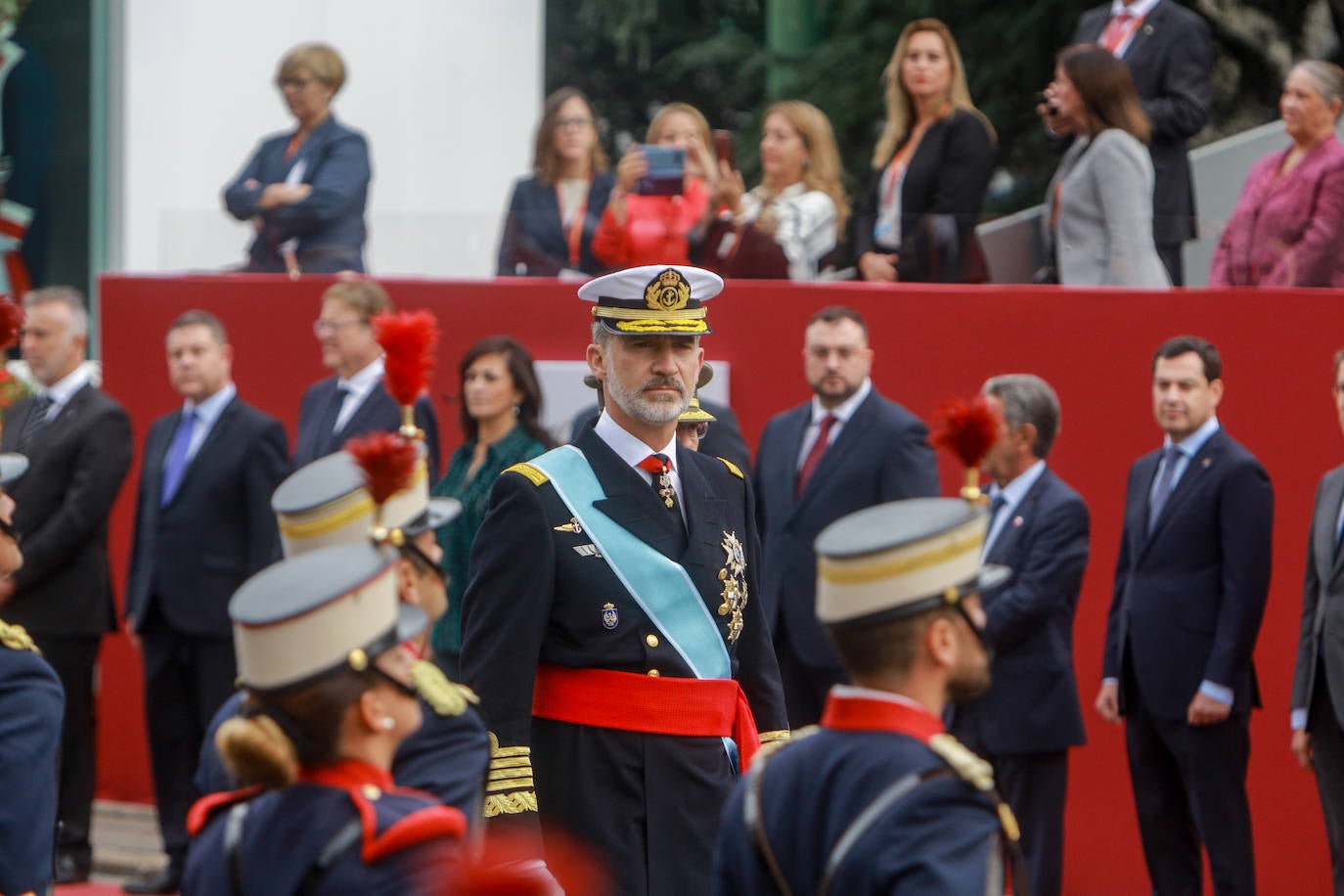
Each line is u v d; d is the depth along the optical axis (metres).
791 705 26.27
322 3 46.78
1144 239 28.11
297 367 32.69
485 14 46.41
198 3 47.44
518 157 46.38
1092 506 28.08
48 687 15.00
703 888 15.91
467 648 16.25
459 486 26.48
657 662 16.17
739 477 17.59
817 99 50.06
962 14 49.47
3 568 15.83
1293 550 27.17
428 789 11.88
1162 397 25.19
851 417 26.27
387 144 46.69
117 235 47.88
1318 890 26.78
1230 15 46.03
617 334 16.34
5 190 47.72
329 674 10.13
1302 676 23.50
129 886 28.42
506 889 9.16
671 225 29.89
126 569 31.89
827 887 10.37
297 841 10.01
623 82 58.91
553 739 16.19
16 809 14.45
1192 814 25.05
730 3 59.81
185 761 28.86
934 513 11.23
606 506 16.42
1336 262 27.27
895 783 10.42
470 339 31.31
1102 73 28.12
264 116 47.12
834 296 29.28
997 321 28.55
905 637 10.85
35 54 47.97
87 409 28.95
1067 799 27.86
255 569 28.88
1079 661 27.95
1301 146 27.78
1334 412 27.11
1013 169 36.59
